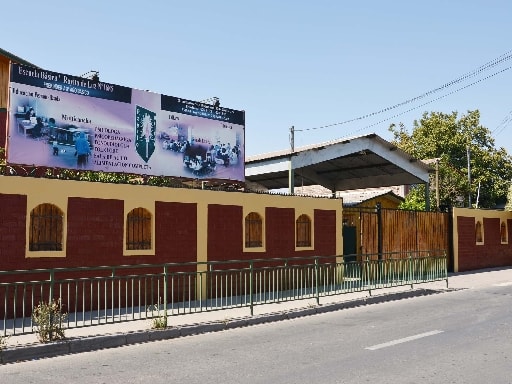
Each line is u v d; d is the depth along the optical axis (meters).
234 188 17.42
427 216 22.67
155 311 11.88
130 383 6.64
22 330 9.58
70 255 11.91
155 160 14.71
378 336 9.54
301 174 24.62
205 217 14.48
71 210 12.01
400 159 22.44
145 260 13.18
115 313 11.69
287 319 11.80
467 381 6.52
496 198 47.59
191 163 15.52
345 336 9.60
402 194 44.12
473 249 24.94
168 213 13.73
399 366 7.29
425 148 48.22
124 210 12.86
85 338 8.87
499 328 10.24
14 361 7.93
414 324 10.80
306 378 6.71
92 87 13.64
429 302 14.40
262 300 13.91
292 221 16.78
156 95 14.92
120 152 14.01
